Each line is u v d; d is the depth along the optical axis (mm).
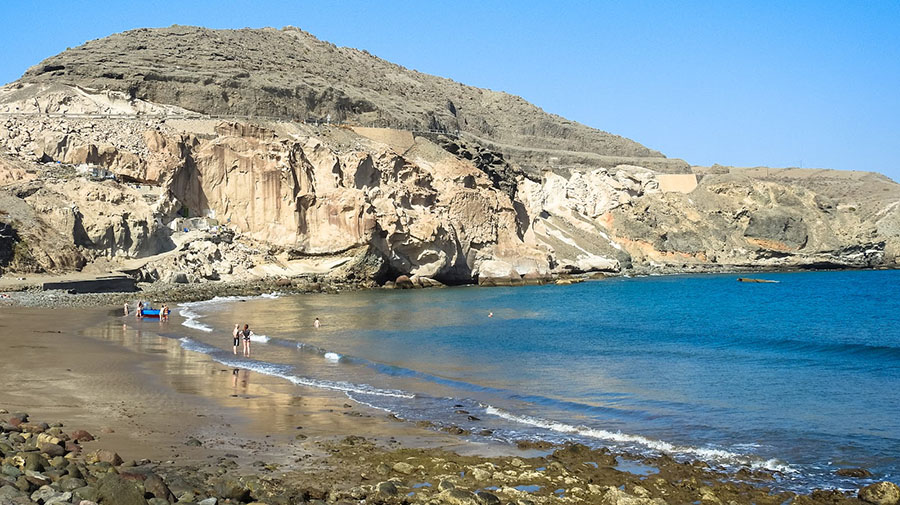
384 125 141875
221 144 101188
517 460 20078
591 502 17188
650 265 155875
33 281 71062
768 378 35438
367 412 25906
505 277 116062
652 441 22906
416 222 105812
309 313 65938
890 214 187000
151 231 87062
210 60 140125
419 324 59125
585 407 28094
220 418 23922
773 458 21406
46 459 16078
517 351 44625
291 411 25562
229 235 97500
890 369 39000
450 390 31094
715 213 173625
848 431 24641
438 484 17719
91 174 88500
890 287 119438
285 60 155875
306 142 106000
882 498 17703
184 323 55625
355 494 16656
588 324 62906
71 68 121750
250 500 15773
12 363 33625
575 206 162750
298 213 101438
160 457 18859
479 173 121750
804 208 179750
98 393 27031
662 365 39594
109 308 63594
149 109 118250
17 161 88750
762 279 138750
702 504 17516
